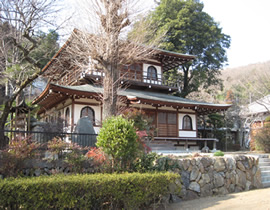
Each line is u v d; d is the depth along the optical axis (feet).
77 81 65.77
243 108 111.24
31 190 16.43
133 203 19.25
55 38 47.85
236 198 25.90
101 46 30.25
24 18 40.11
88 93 55.11
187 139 70.28
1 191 15.90
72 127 47.96
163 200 23.98
